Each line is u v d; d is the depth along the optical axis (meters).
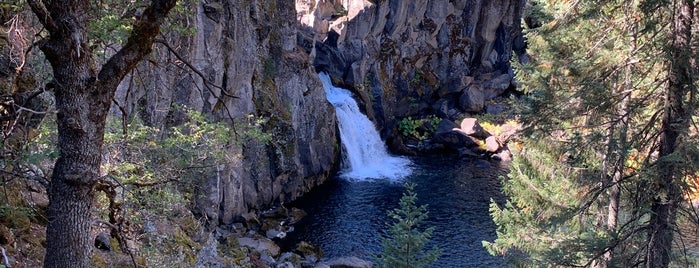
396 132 39.16
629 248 10.07
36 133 8.73
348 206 25.81
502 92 44.78
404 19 39.03
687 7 8.54
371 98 37.91
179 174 11.82
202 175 14.98
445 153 37.66
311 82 27.81
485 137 38.47
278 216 23.89
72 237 6.11
